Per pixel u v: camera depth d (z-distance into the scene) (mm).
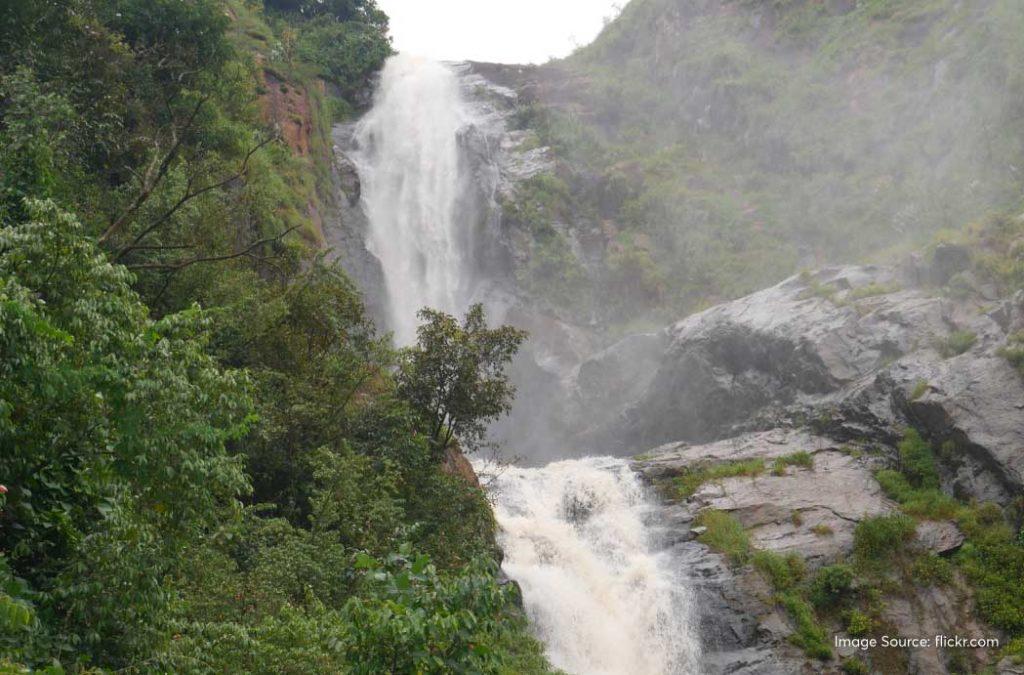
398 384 22844
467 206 56750
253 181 27656
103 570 9867
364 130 58688
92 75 25172
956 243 33844
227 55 31062
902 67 51312
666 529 29688
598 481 32500
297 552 15438
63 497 10773
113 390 10148
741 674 24922
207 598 13141
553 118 62625
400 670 8891
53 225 10648
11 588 8977
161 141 26578
